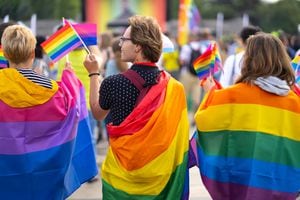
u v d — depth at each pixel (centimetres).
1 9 962
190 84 1181
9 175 371
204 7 5462
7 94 361
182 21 1736
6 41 367
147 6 2692
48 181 378
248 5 5062
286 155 372
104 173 364
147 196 355
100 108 366
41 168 374
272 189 371
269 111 368
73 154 401
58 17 2980
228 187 378
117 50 674
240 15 5141
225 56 1152
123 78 353
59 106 374
